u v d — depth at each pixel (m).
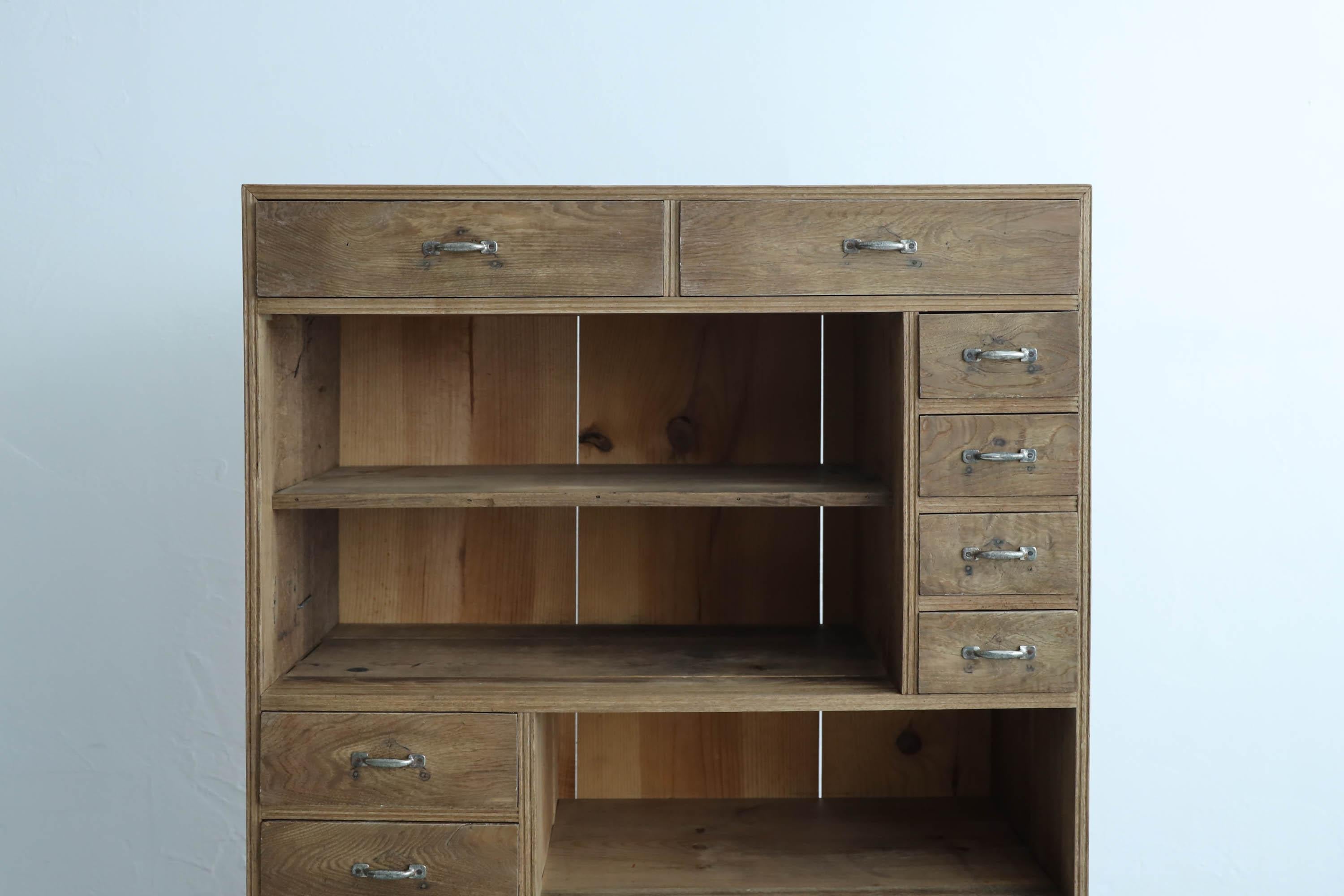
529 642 1.90
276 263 1.57
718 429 2.00
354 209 1.57
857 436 1.96
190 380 2.13
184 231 2.12
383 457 1.99
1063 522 1.60
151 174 2.11
